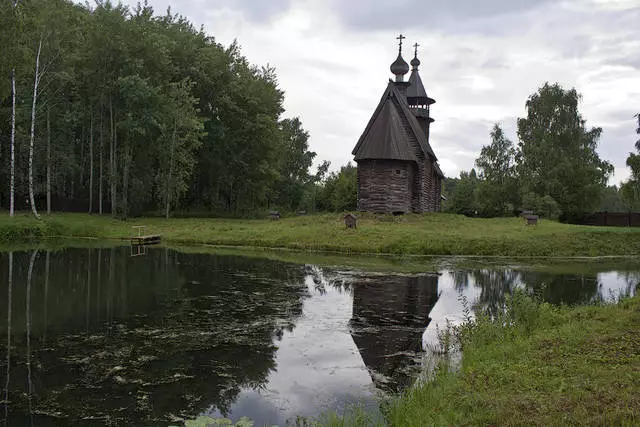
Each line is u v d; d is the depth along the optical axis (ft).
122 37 140.87
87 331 40.96
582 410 19.85
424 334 41.42
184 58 175.01
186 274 68.69
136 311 47.83
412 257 93.25
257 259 85.61
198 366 33.50
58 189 164.76
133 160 155.63
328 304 52.13
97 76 143.33
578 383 23.25
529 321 38.17
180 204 190.60
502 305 52.54
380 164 140.56
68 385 30.04
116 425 25.21
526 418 19.75
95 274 67.56
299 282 64.13
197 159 180.04
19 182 156.15
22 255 84.79
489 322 38.73
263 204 251.60
